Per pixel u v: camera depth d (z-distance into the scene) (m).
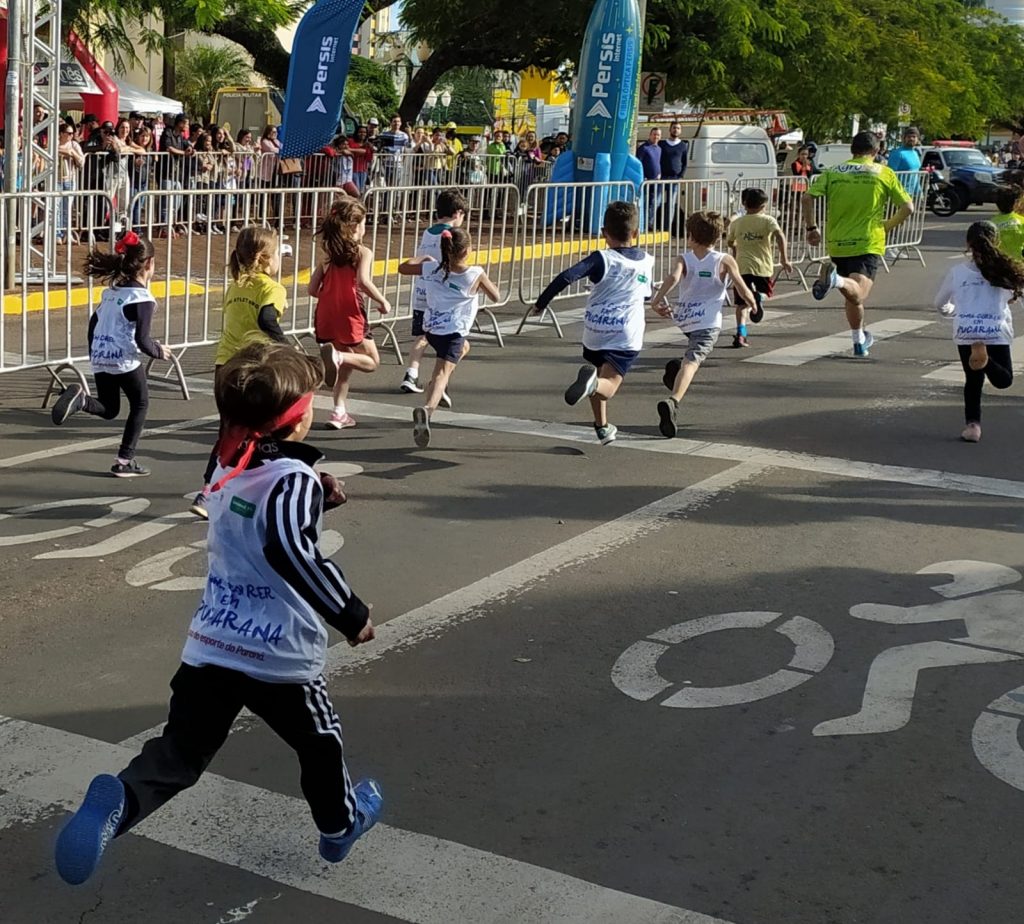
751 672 5.12
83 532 6.78
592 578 6.18
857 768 4.37
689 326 9.06
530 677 5.07
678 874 3.73
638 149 24.27
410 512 7.21
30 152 14.70
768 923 3.50
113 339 7.63
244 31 28.11
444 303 8.48
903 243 19.48
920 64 36.50
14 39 14.29
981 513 7.34
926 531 6.98
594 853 3.84
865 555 6.56
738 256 12.51
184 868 3.73
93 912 3.52
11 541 6.62
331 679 5.02
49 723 4.61
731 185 17.70
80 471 7.93
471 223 14.80
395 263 16.61
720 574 6.25
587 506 7.37
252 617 3.31
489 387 10.67
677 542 6.73
